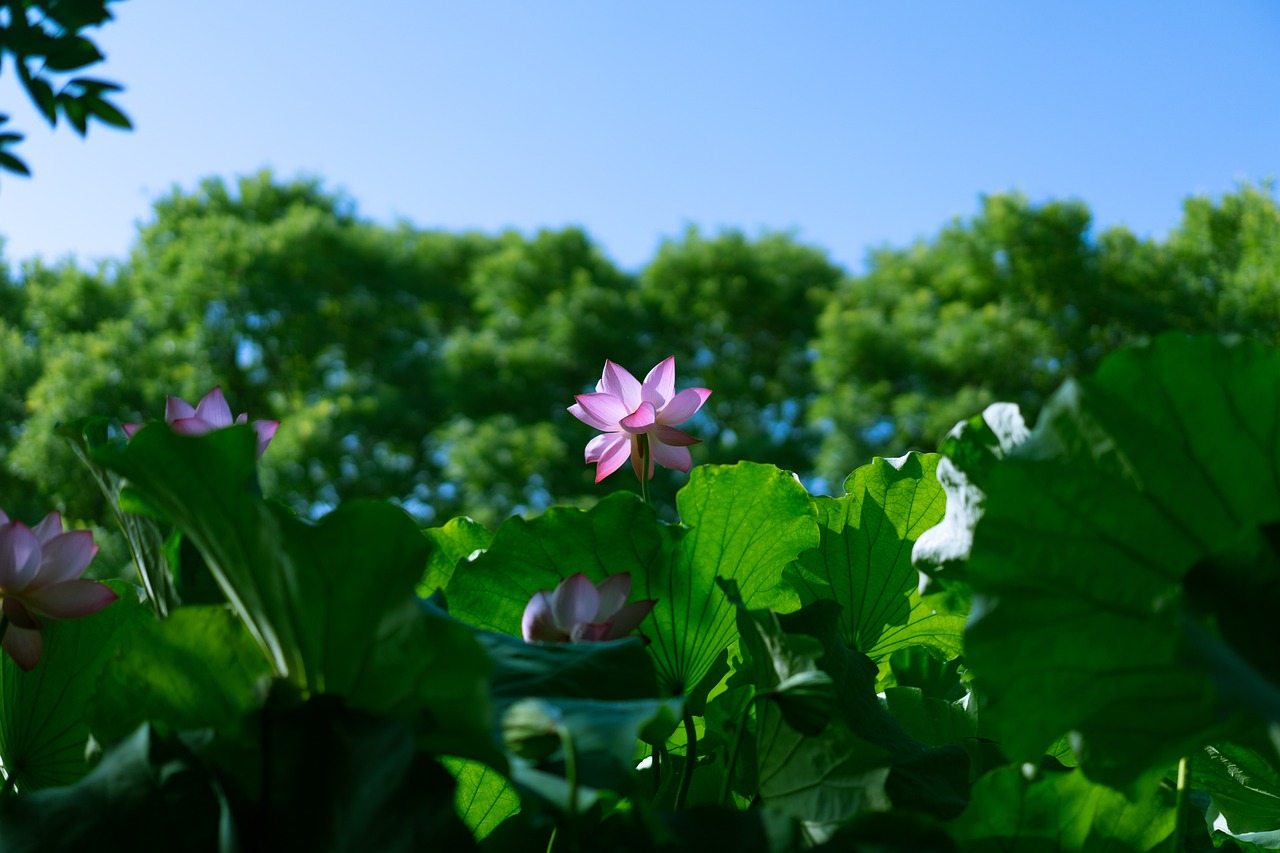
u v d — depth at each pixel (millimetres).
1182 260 29938
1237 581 1881
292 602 1912
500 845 2131
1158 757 1902
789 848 1881
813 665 2059
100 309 33406
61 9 3879
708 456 33156
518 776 1834
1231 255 29406
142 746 1906
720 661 2438
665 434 2748
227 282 33375
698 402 2754
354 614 1908
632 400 2773
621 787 1846
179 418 2328
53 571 2174
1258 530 1888
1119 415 1930
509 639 2150
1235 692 1707
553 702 1983
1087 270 29297
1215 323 27484
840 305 36219
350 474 30844
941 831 1891
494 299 37188
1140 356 1935
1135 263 29625
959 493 2191
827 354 31109
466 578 2387
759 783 2129
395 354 36969
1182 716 1896
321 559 1896
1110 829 1996
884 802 1963
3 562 2150
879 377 30047
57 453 25625
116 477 2227
